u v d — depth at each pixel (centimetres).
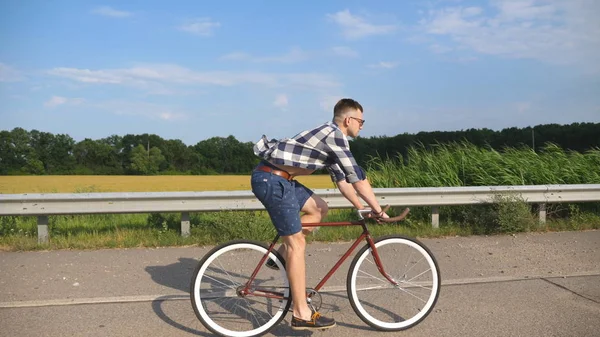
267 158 388
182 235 759
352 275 414
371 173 1077
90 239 724
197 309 397
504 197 841
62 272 577
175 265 612
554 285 531
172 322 428
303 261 394
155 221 830
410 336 401
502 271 588
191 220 829
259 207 779
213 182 4056
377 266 421
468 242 746
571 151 1109
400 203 827
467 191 846
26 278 553
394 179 1045
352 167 387
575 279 554
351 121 407
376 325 411
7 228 777
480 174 1007
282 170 388
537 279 554
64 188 2934
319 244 730
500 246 717
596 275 570
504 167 1023
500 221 802
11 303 470
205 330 413
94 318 434
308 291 411
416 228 842
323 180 2888
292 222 386
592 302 477
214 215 803
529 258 648
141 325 420
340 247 710
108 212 739
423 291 426
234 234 730
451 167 1038
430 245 727
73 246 704
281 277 406
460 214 905
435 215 851
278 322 403
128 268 596
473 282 543
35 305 466
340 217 909
